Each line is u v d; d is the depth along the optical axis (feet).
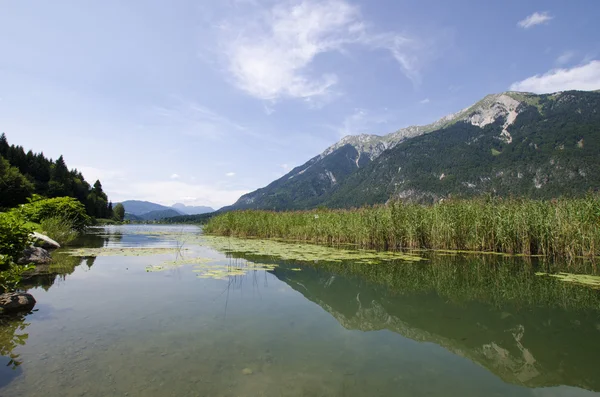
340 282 29.60
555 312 21.40
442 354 14.56
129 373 11.72
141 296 22.74
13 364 12.19
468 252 51.90
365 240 59.67
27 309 19.21
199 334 15.87
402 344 15.58
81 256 42.37
